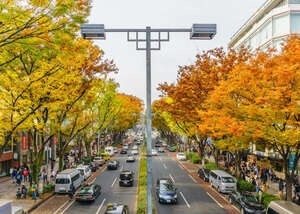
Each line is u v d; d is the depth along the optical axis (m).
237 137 16.97
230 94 16.28
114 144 72.31
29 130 20.73
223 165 39.09
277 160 29.34
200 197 21.47
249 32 36.84
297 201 19.25
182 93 21.47
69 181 21.98
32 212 17.39
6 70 13.81
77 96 20.23
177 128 35.28
